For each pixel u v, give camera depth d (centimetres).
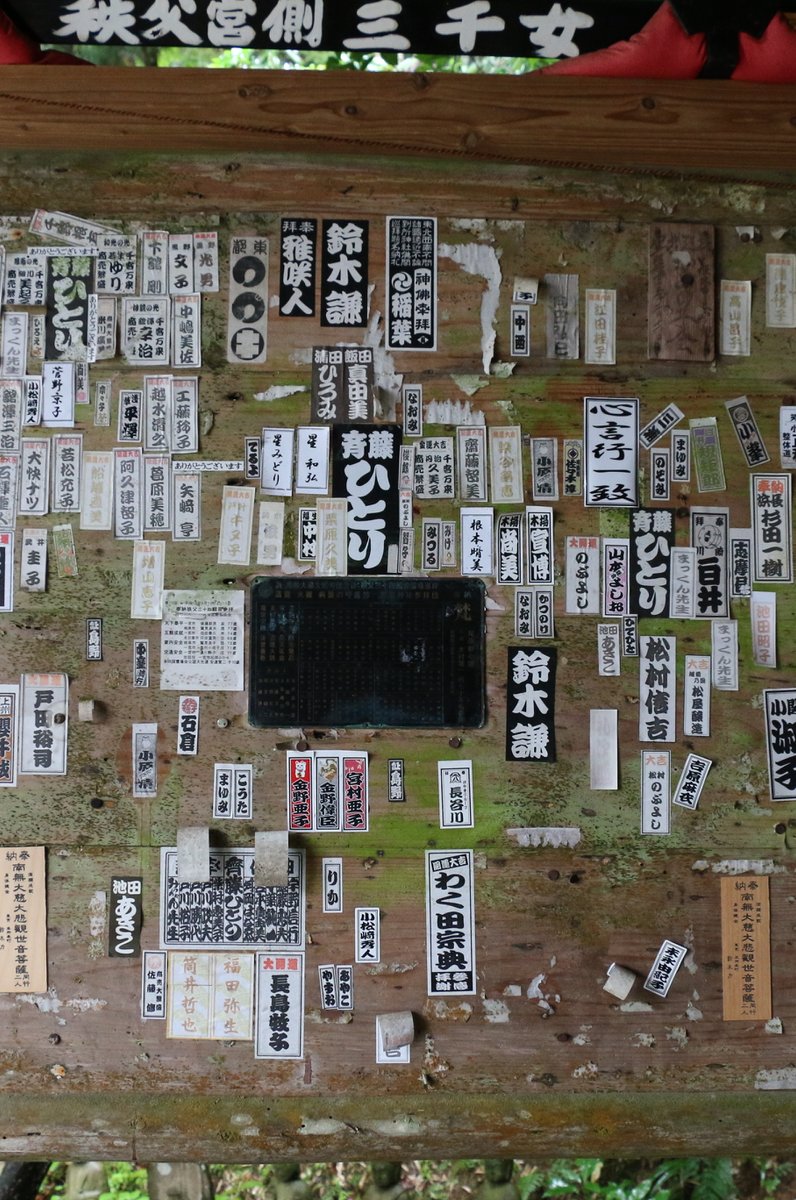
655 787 174
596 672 174
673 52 170
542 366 175
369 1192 180
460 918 172
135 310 174
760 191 177
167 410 174
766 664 175
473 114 172
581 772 173
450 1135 170
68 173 174
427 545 174
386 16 173
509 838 173
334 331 175
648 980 172
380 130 172
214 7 172
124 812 172
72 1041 171
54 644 173
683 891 173
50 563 173
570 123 172
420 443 175
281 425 174
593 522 175
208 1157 170
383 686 173
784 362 177
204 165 175
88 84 170
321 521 174
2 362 174
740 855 174
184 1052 171
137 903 171
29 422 174
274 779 172
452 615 173
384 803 172
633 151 173
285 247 175
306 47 174
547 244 176
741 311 177
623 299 176
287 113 171
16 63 171
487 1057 171
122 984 171
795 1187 206
